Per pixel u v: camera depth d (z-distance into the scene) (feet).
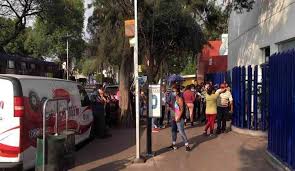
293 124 30.76
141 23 78.13
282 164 33.35
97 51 74.64
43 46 205.46
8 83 32.48
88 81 190.49
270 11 66.39
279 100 34.96
